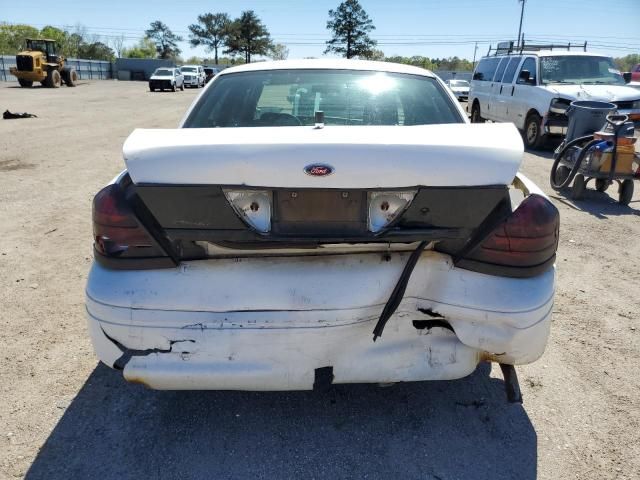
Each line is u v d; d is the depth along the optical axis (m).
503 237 2.11
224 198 1.96
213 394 2.72
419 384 2.82
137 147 2.00
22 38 75.31
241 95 3.07
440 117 3.00
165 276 2.11
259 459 2.29
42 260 4.48
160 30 97.69
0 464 2.23
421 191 1.97
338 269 2.15
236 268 2.13
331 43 73.31
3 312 3.56
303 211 1.99
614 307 3.79
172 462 2.27
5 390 2.73
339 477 2.20
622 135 6.58
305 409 2.62
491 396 2.74
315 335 2.14
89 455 2.30
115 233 2.10
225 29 90.56
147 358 2.15
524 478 2.21
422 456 2.32
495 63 13.90
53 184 7.26
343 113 3.00
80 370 2.91
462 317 2.17
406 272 2.14
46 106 20.41
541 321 2.16
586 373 2.96
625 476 2.22
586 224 5.93
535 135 11.18
